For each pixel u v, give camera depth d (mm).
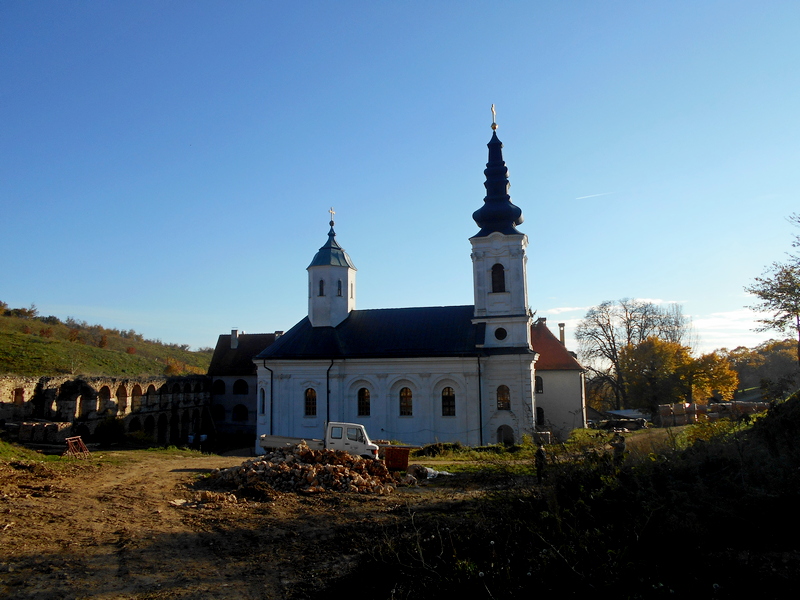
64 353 69125
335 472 23078
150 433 52094
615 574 9875
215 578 11969
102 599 10781
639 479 13641
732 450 15258
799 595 9133
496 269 44594
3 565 12477
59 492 20906
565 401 54000
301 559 13227
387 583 11117
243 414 65875
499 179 45719
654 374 60406
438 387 43031
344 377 44594
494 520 13773
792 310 26906
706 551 10703
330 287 48250
